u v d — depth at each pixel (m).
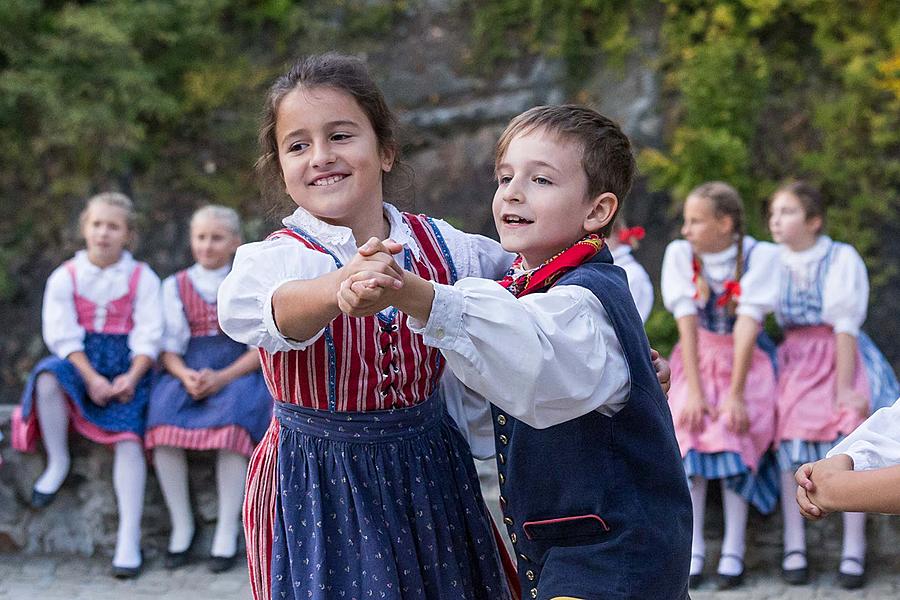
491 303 1.88
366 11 7.11
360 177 2.25
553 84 6.73
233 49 7.12
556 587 2.08
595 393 2.00
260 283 2.05
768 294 4.34
